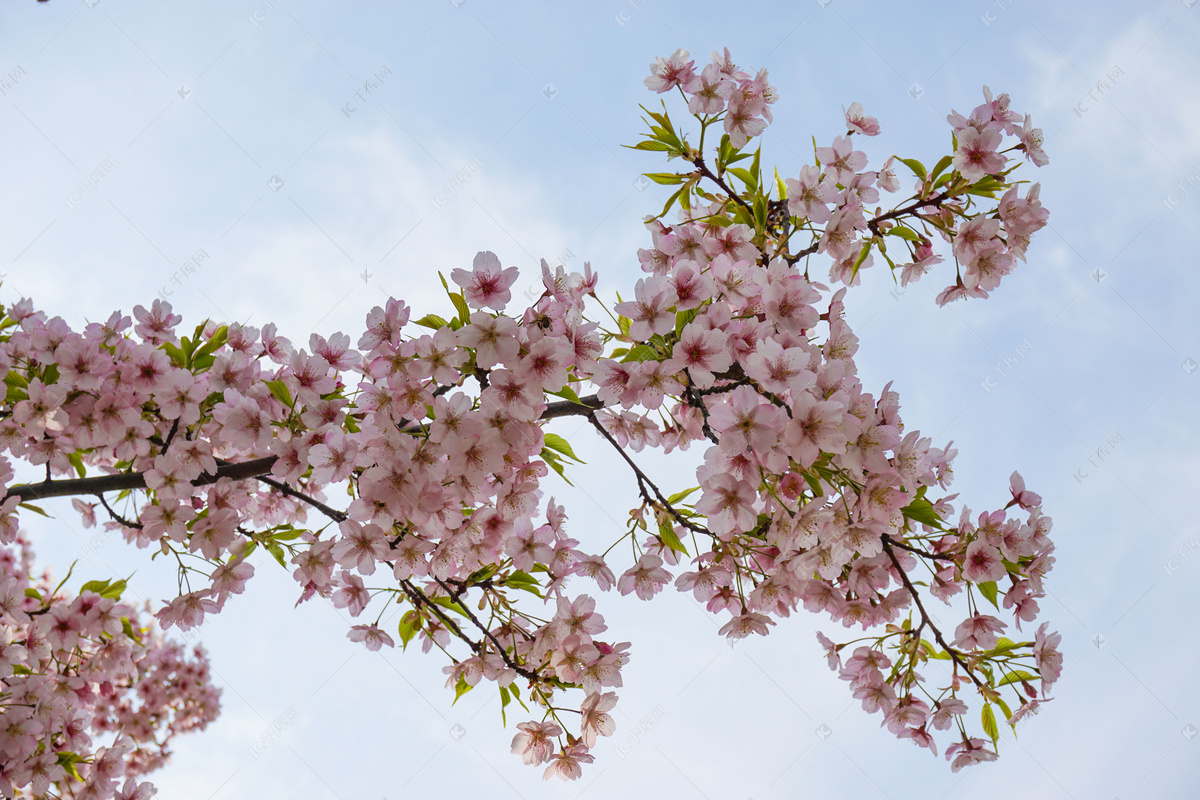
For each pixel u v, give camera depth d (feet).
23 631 4.21
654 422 3.99
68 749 4.25
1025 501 3.91
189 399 3.92
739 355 3.72
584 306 3.81
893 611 3.86
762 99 4.06
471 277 3.76
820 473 3.66
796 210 3.96
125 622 4.24
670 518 3.94
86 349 3.90
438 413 3.71
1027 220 3.94
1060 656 3.88
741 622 3.89
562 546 3.98
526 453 3.81
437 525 3.83
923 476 3.69
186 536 3.93
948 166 3.99
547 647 3.91
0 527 3.89
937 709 3.88
